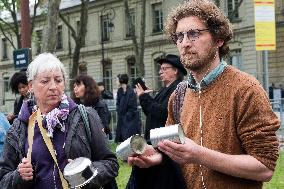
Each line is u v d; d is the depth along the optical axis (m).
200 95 2.60
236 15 36.97
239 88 2.50
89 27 47.31
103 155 3.45
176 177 2.57
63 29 48.94
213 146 2.51
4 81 15.52
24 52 12.02
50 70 3.41
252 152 2.44
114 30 45.28
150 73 42.44
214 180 2.50
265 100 2.47
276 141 2.45
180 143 2.32
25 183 3.29
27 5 12.88
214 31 2.58
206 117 2.56
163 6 41.09
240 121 2.47
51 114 3.38
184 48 2.58
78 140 3.38
